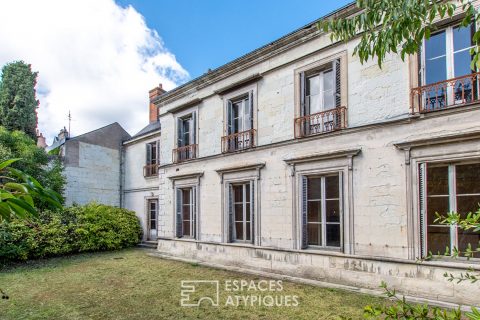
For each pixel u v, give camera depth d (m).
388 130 6.38
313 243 7.63
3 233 9.41
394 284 6.00
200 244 10.23
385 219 6.27
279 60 8.54
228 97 9.91
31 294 6.62
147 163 14.80
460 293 5.27
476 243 5.38
